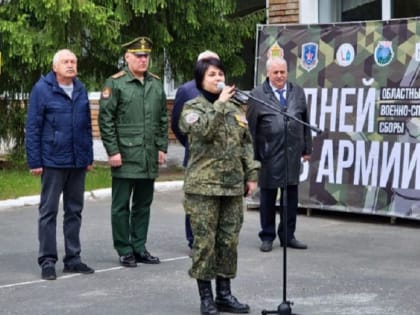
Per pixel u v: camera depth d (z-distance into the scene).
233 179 6.45
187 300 7.18
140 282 7.83
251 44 16.27
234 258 6.69
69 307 7.01
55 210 8.05
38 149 7.90
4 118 15.34
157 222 11.02
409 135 10.37
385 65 10.52
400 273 8.07
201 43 14.96
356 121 10.77
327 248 9.28
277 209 11.17
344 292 7.37
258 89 9.14
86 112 8.09
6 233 10.41
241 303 6.82
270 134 8.98
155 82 8.54
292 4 14.09
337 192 10.96
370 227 10.51
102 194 13.03
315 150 11.13
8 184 13.69
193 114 6.35
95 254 9.10
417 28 10.25
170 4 14.43
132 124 8.34
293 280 7.82
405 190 10.42
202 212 6.44
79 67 14.91
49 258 8.07
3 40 13.29
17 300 7.26
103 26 13.67
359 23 10.73
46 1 12.98
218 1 14.59
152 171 8.43
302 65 11.16
